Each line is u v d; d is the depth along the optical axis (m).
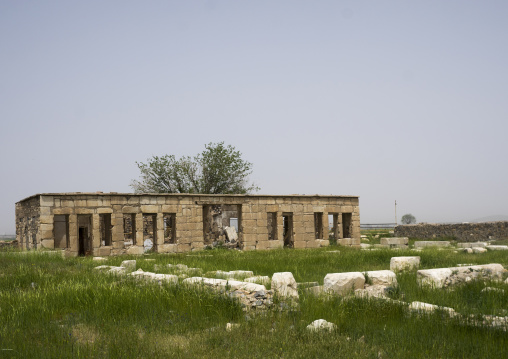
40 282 13.99
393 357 7.52
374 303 10.51
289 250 29.34
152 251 31.20
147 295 11.28
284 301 10.93
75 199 27.81
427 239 42.22
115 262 19.69
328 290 12.21
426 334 8.56
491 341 8.07
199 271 15.80
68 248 28.25
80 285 12.36
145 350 7.81
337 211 36.94
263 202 33.88
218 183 48.34
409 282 13.86
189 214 31.58
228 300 10.84
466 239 38.88
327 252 25.78
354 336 8.75
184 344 8.38
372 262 19.70
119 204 29.27
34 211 28.31
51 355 7.48
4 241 35.16
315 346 8.02
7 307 10.45
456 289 12.77
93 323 9.52
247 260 20.30
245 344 8.24
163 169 46.88
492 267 14.85
